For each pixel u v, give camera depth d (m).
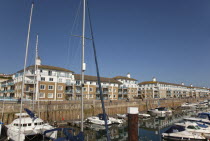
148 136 26.72
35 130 20.00
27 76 47.69
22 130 19.91
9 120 29.50
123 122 36.88
